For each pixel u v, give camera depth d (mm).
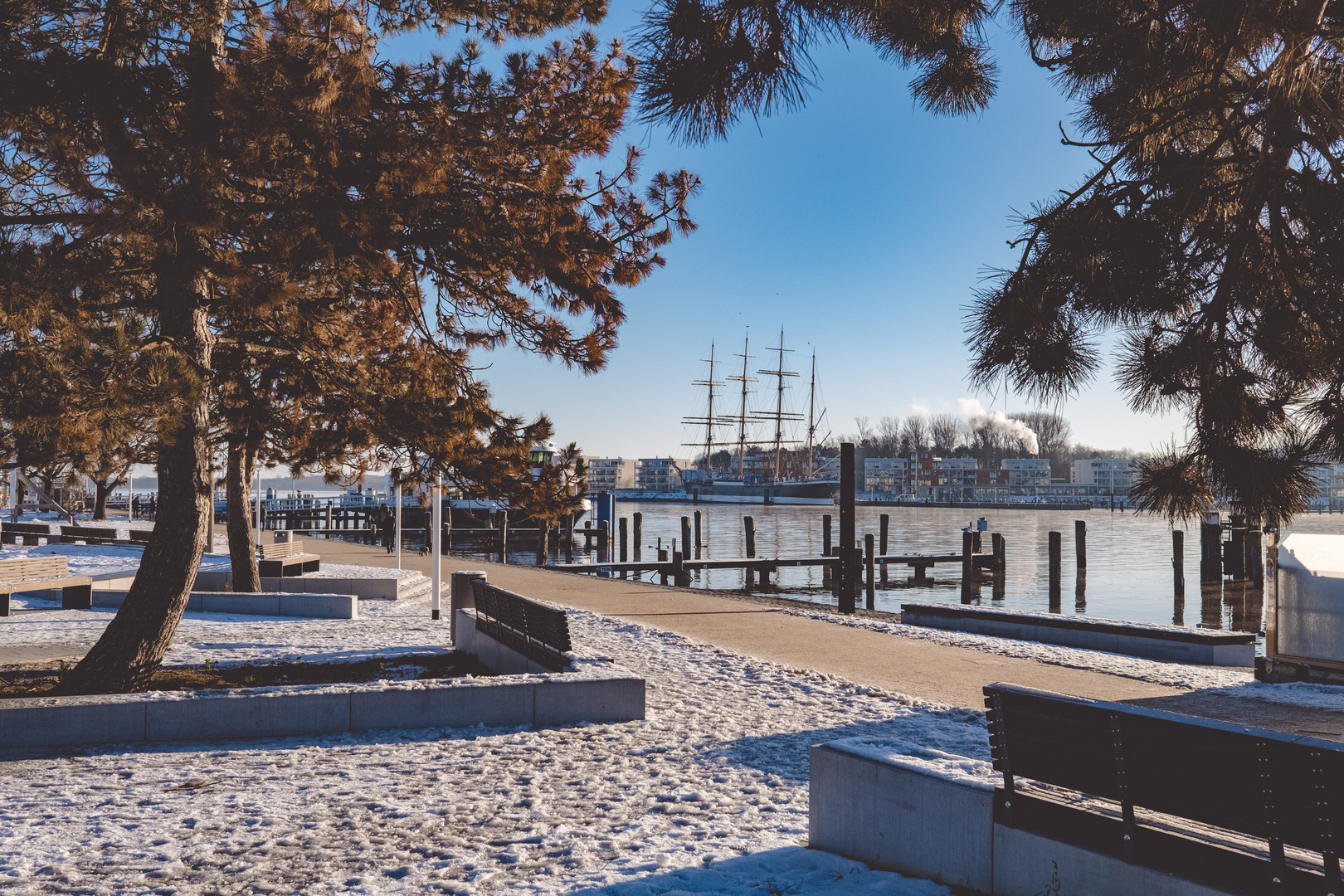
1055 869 3637
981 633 14359
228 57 7824
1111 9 4891
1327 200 4531
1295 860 3047
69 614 14992
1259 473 4281
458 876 4344
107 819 5297
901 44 5297
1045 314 4828
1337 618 9742
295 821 5262
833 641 12695
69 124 7441
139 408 7074
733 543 54750
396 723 7824
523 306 10336
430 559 27688
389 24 8914
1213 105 4941
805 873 4277
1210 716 8312
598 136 9031
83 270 7480
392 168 7574
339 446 11109
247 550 16812
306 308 10000
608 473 190375
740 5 4031
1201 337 4648
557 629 8953
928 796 4164
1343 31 4074
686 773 6328
